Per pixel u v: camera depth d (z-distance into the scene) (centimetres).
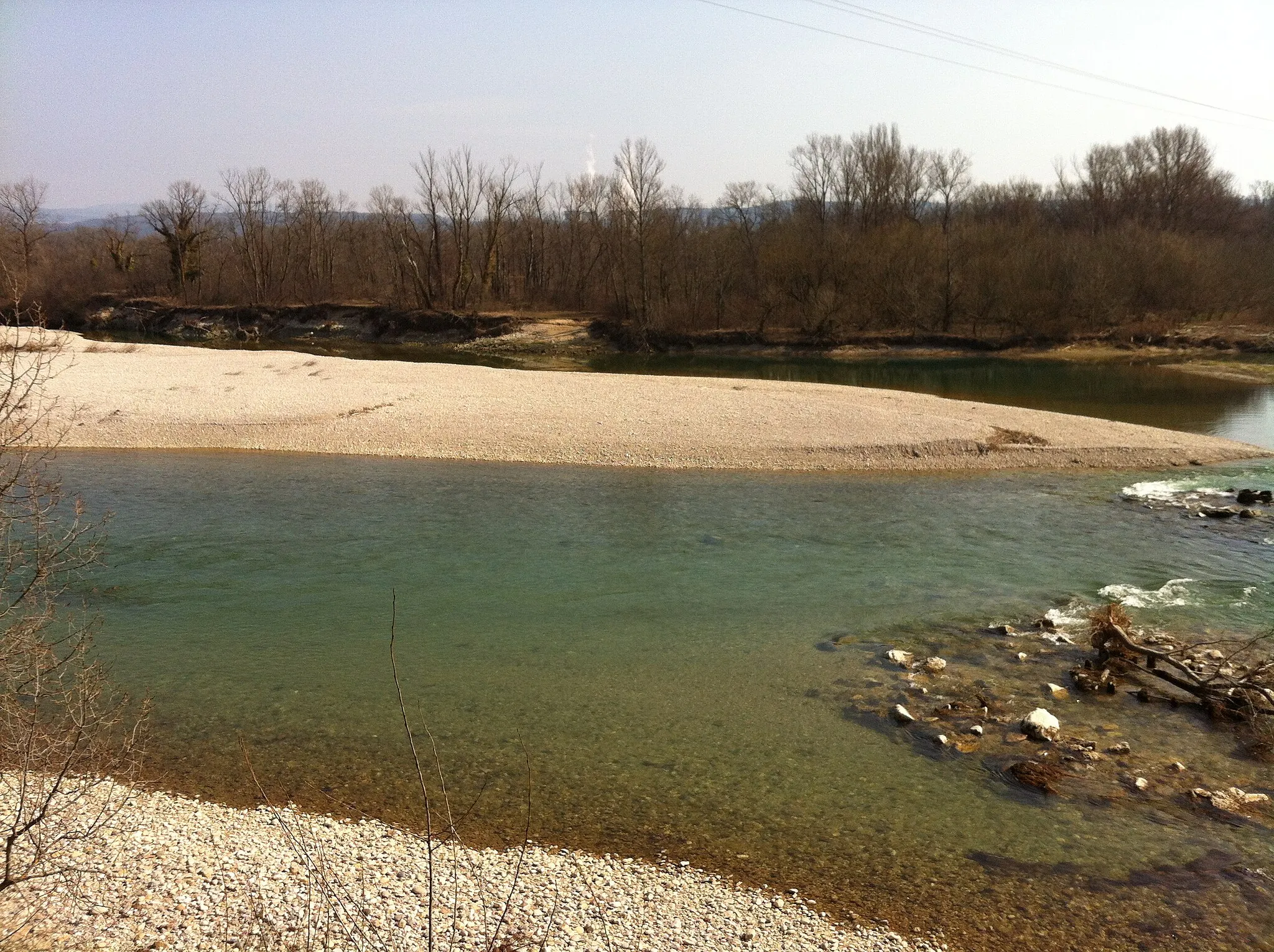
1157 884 894
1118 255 6588
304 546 2030
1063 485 2711
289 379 4069
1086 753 1138
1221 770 1105
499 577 1842
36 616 994
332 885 862
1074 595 1734
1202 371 5275
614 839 967
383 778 1087
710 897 871
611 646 1498
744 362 6041
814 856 941
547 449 3053
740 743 1179
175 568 1862
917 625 1587
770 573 1880
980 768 1112
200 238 8969
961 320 6631
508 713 1261
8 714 902
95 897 820
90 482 2595
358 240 9306
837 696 1316
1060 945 812
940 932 827
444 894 857
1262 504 2459
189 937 770
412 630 1559
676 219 7344
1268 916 847
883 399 3775
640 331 6688
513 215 8819
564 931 807
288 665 1410
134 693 1298
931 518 2334
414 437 3169
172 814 987
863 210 8300
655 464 2939
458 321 7394
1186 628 1555
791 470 2897
